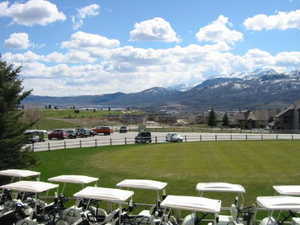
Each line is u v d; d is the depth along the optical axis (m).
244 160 29.12
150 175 23.14
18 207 12.70
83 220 11.84
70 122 109.56
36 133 52.75
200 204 10.04
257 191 17.92
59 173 24.42
